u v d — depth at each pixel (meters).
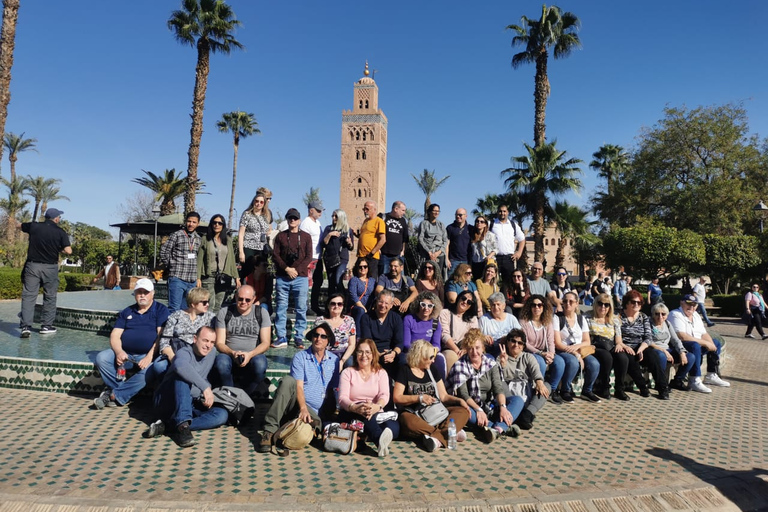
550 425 5.48
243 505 3.30
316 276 8.73
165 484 3.60
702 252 27.42
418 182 46.41
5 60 13.26
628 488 3.82
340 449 4.36
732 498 3.85
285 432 4.33
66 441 4.36
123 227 20.86
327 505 3.35
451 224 9.05
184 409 4.47
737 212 30.34
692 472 4.21
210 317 5.57
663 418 5.86
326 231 8.49
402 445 4.69
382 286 6.83
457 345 6.14
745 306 15.01
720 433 5.32
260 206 8.12
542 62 23.47
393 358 5.60
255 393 5.78
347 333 5.66
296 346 7.38
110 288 17.75
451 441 4.63
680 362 7.21
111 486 3.53
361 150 56.44
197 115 20.64
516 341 5.43
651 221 31.39
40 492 3.39
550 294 8.29
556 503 3.54
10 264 28.27
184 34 20.03
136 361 5.47
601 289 18.36
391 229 8.02
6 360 5.98
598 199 39.56
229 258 7.29
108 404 5.33
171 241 7.02
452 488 3.73
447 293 7.27
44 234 7.67
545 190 24.25
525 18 23.56
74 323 8.83
